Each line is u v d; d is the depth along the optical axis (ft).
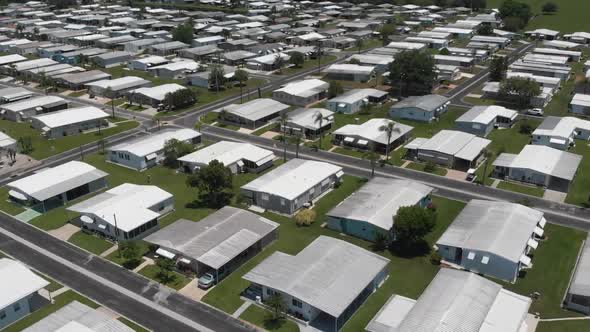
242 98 521.24
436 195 314.96
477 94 533.96
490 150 384.06
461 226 257.34
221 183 291.99
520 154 350.23
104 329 186.91
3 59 637.71
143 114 475.31
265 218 283.79
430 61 522.06
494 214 264.72
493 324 184.85
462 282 206.08
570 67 606.14
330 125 434.30
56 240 266.57
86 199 312.91
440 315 186.09
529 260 235.40
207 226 259.39
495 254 229.04
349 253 232.32
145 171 354.54
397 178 339.36
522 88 480.23
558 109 484.74
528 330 197.36
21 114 456.86
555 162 335.47
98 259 249.34
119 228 260.21
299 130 411.13
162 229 258.16
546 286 226.38
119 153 362.94
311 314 202.69
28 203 303.89
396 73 521.24
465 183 331.16
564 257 248.52
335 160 370.12
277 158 372.79
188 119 459.32
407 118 458.91
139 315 208.95
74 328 185.37
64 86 559.38
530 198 309.01
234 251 238.48
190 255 233.55
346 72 585.63
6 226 281.13
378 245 259.80
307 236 269.85
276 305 200.34
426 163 360.07
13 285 211.20
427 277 234.38
